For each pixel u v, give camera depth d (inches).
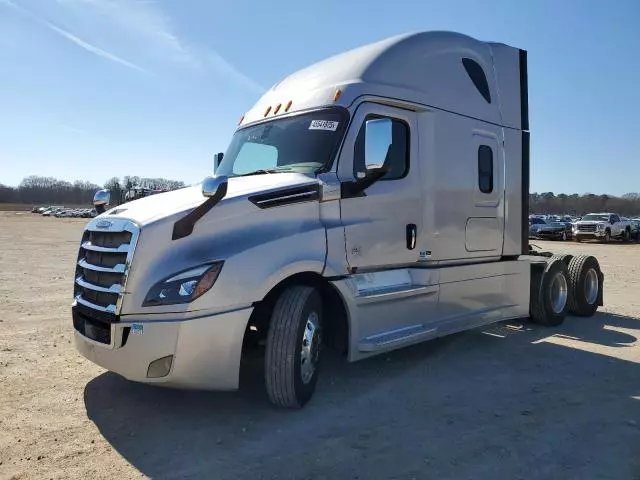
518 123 295.6
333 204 198.1
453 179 250.8
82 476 137.3
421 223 235.3
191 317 158.1
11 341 267.0
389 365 239.3
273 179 195.3
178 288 158.6
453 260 253.3
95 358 168.7
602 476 140.1
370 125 210.8
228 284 162.7
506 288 284.8
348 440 160.4
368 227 208.4
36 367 225.6
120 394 195.9
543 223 1503.4
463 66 264.7
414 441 160.1
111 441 158.1
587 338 296.4
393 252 220.2
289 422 173.5
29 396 192.2
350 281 198.8
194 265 161.5
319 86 226.4
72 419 173.3
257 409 183.9
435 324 238.1
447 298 245.8
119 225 167.8
